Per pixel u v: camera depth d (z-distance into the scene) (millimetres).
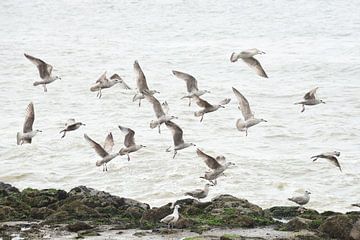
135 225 22172
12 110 44844
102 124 41562
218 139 39062
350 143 38562
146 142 37469
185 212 23391
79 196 24828
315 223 21703
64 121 42031
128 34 77000
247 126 22516
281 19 85750
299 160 34656
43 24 84750
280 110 44750
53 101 46688
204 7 95125
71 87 50062
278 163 34344
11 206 24453
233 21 84750
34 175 33469
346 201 29594
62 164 34875
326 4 96750
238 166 33812
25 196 25578
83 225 21781
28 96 47969
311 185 31625
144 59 60812
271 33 76438
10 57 60312
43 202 24938
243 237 20188
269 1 99000
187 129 40750
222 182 31812
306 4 96750
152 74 54688
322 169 33469
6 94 48438
